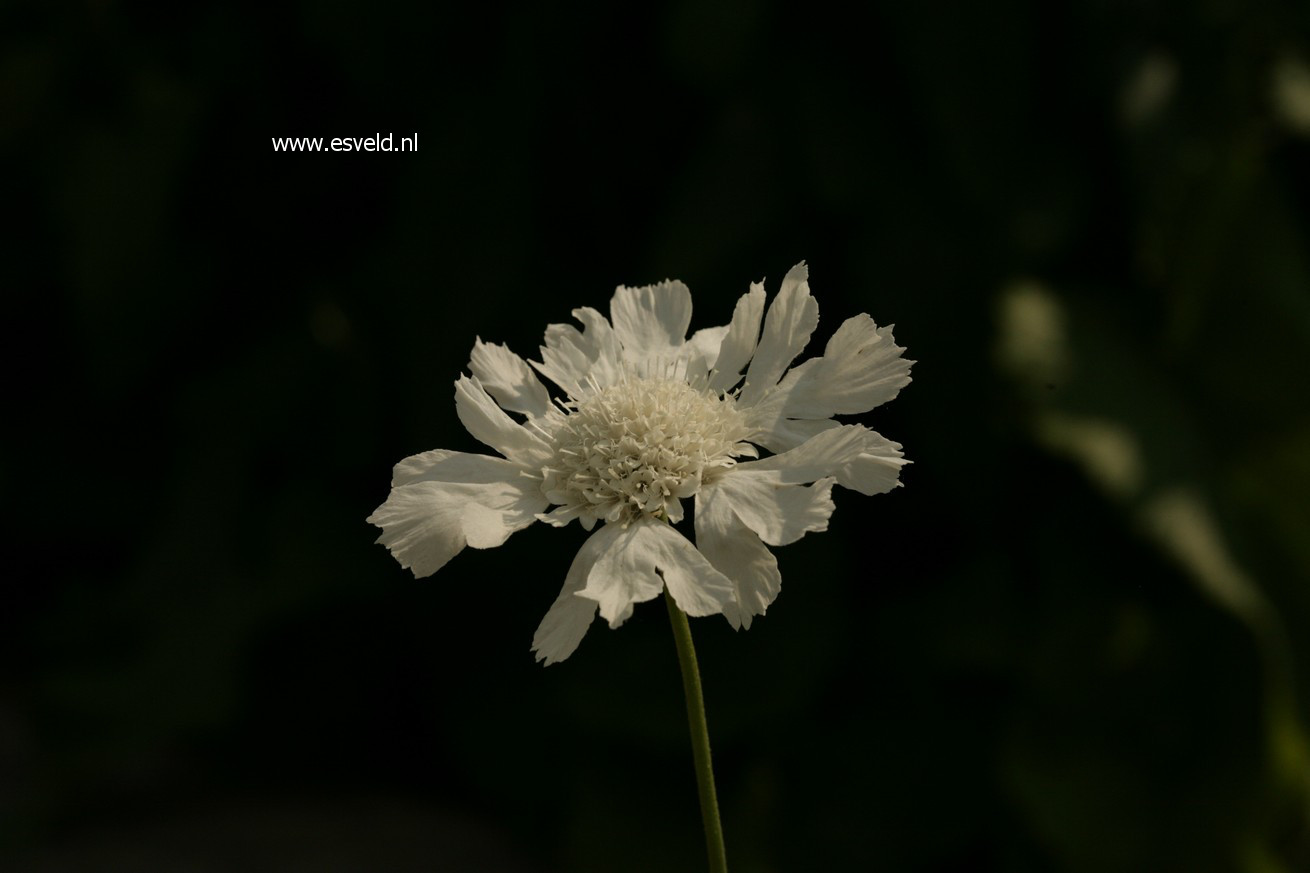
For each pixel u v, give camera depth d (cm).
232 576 94
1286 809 77
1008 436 80
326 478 98
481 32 92
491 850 96
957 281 82
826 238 84
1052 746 79
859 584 88
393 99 94
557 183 90
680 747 85
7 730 102
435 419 89
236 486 97
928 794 83
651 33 87
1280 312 79
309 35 93
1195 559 74
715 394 53
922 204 83
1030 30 82
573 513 52
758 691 83
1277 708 76
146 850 94
